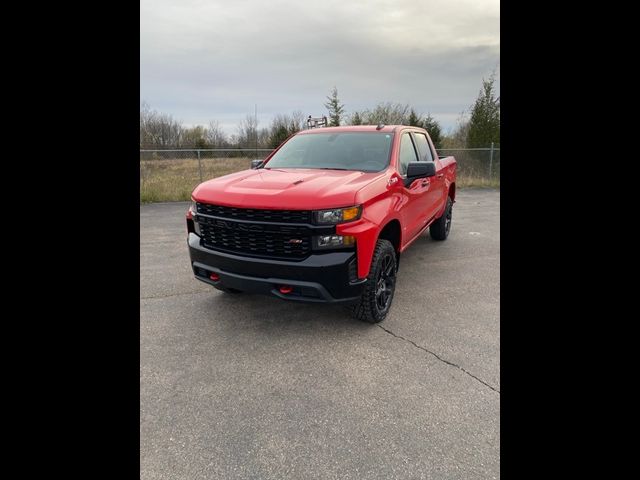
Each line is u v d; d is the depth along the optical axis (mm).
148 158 13219
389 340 3246
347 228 2938
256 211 3014
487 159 17766
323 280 2898
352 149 4250
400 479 1900
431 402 2463
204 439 2168
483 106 19531
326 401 2486
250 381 2699
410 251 6152
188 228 3654
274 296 3059
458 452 2061
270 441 2154
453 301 4082
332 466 1982
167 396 2531
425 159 5262
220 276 3275
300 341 3240
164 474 1933
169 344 3189
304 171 3891
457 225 8250
